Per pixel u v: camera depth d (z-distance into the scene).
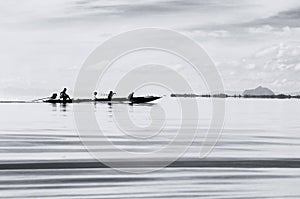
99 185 12.47
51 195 11.35
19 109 63.34
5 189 11.87
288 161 16.69
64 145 21.44
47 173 14.02
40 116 45.72
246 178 13.52
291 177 13.68
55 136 25.84
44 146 21.02
